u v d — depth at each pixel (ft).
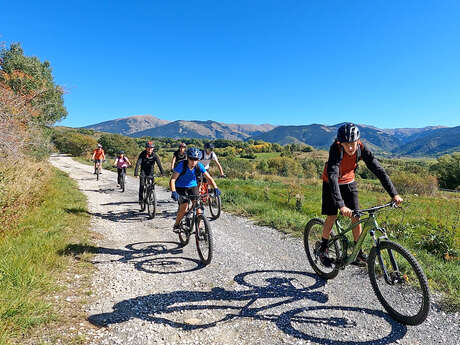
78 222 21.61
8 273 10.92
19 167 27.99
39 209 22.54
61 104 74.74
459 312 10.18
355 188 11.54
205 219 14.88
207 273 13.76
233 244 18.45
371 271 10.69
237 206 30.53
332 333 9.05
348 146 10.25
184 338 8.73
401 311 9.82
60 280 12.00
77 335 8.50
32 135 39.93
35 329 8.52
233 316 10.01
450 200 41.14
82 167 86.89
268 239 19.70
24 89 45.55
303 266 14.78
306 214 28.71
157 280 12.86
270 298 11.32
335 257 12.92
